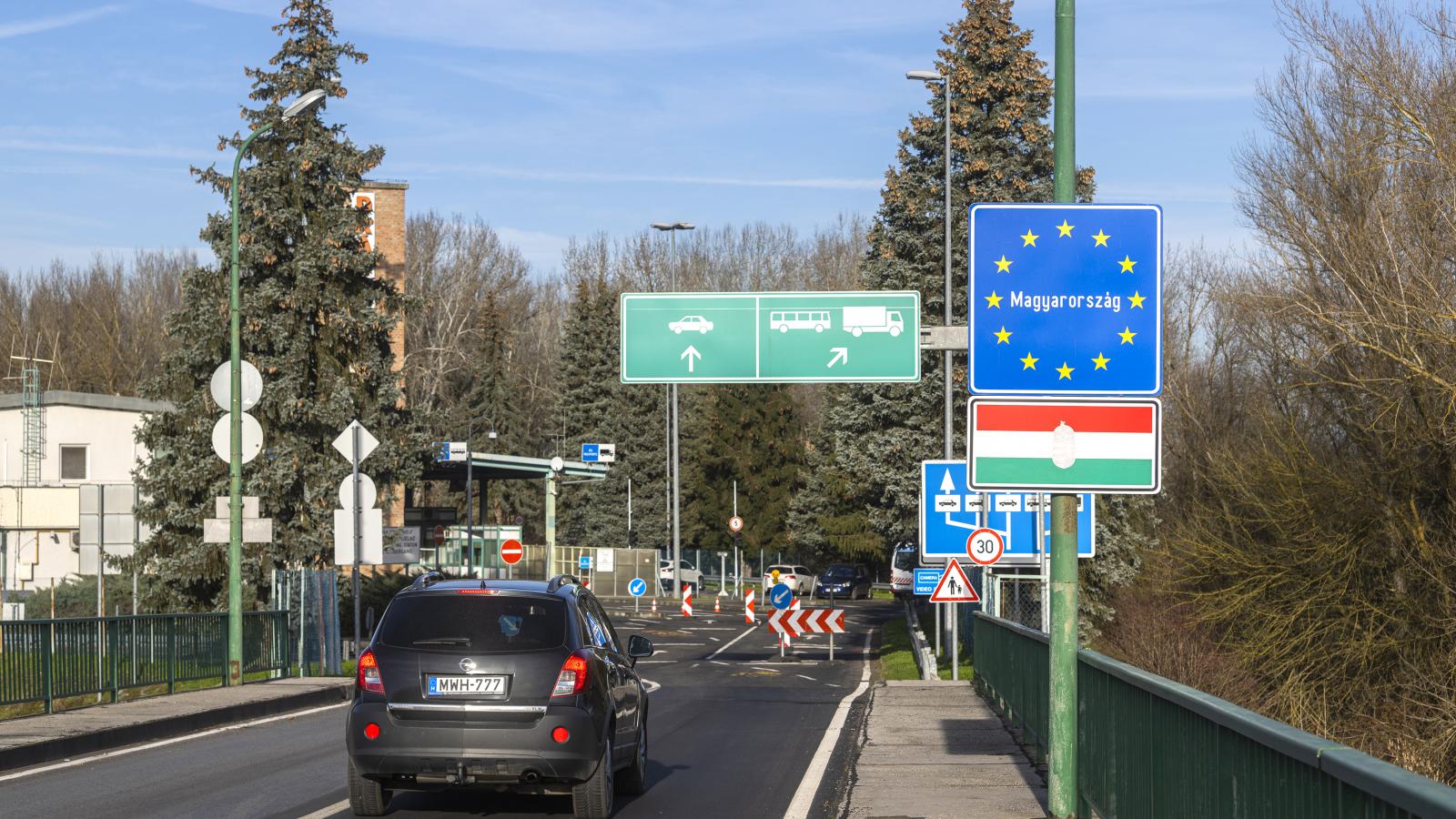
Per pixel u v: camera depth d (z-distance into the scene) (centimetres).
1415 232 2811
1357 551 2916
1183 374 4872
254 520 2262
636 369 2172
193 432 3600
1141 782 794
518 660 1053
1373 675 2906
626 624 4956
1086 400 952
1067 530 973
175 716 1684
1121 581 3641
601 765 1066
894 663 3120
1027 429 954
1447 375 2662
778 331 2159
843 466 4009
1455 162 2712
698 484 9269
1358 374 2892
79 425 4812
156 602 3619
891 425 3962
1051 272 961
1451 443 2664
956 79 3888
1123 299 957
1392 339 2752
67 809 1104
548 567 6269
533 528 10744
